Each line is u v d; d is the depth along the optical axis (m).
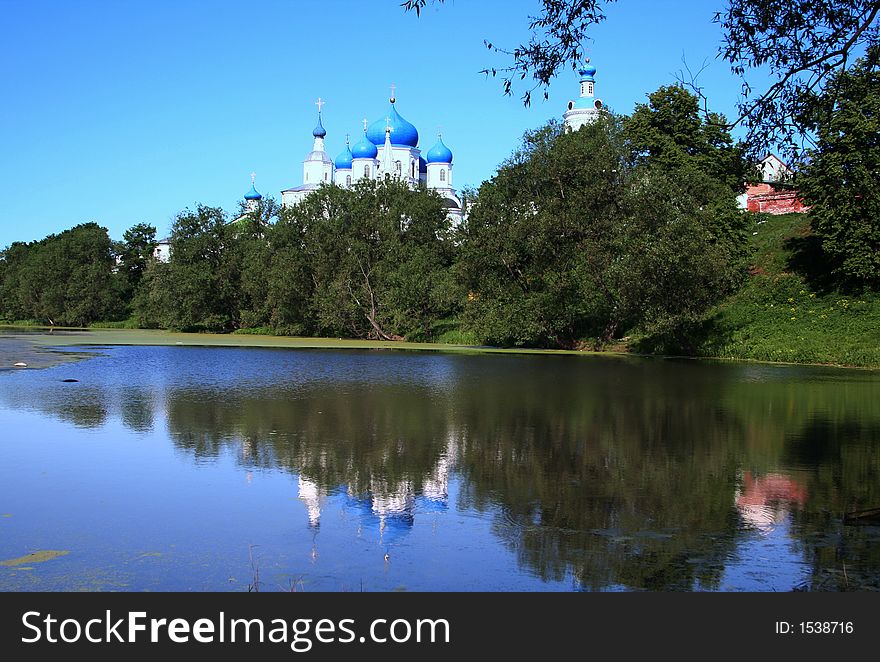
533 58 9.97
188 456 11.74
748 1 10.02
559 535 7.92
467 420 15.64
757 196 53.44
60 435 13.46
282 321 61.56
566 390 21.64
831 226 37.75
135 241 89.94
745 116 10.29
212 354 37.81
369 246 56.66
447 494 9.58
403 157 94.62
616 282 37.88
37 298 83.88
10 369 27.44
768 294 40.78
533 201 42.88
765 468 11.20
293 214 61.56
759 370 29.58
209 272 67.12
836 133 10.29
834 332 35.53
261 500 9.23
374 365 31.22
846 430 14.68
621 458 11.89
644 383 23.92
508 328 42.94
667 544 7.64
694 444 13.12
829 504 9.19
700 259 35.66
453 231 60.44
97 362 31.52
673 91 46.34
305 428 14.45
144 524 8.22
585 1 9.70
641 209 37.91
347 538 7.78
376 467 11.10
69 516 8.51
